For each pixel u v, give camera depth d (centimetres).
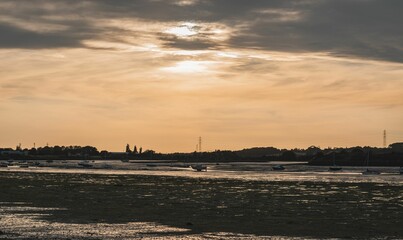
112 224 4812
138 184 10825
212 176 15250
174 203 6831
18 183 10569
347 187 10238
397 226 4881
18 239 3891
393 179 13800
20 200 6931
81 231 4334
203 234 4334
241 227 4738
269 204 6762
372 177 15312
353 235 4378
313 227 4772
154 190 9125
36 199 7094
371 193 8694
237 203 6869
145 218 5284
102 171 18850
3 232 4212
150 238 4091
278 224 4947
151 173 17362
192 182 11762
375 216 5600
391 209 6266
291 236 4294
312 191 9100
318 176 15900
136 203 6788
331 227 4784
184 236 4222
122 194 8181
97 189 9200
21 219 5031
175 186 10294
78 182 11262
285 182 11969
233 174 17275
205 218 5347
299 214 5747
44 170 19300
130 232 4362
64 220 5019
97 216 5381
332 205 6681
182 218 5322
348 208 6350
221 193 8544
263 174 17562
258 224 4938
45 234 4144
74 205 6419
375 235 4384
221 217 5441
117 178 13300
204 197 7762
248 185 10756
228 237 4206
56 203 6612
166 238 4106
